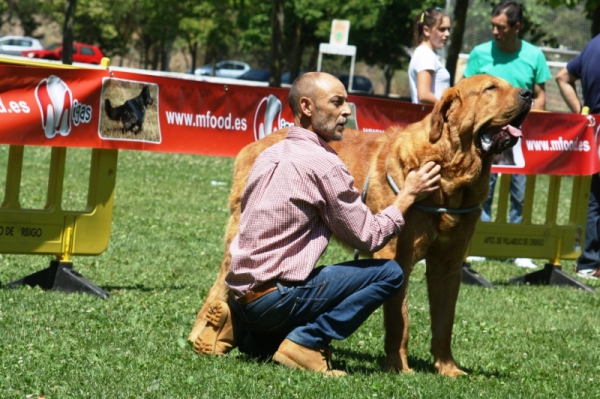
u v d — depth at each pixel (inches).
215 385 210.2
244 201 228.4
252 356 242.2
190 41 2529.5
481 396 217.5
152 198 643.5
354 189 219.8
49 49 2437.3
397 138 244.7
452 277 246.4
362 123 386.9
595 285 450.6
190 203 634.8
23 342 246.4
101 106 319.9
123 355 236.7
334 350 271.9
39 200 569.6
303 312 223.0
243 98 353.7
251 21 2148.1
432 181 227.5
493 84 226.5
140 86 328.5
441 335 247.6
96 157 331.3
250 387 209.2
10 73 300.5
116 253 424.2
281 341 239.9
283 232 218.8
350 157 259.8
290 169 217.8
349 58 2203.5
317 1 2039.9
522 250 434.0
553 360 278.5
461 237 238.2
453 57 826.2
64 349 240.7
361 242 217.6
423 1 2009.1
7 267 373.4
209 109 346.0
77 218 329.7
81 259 403.2
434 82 397.4
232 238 265.0
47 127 309.6
